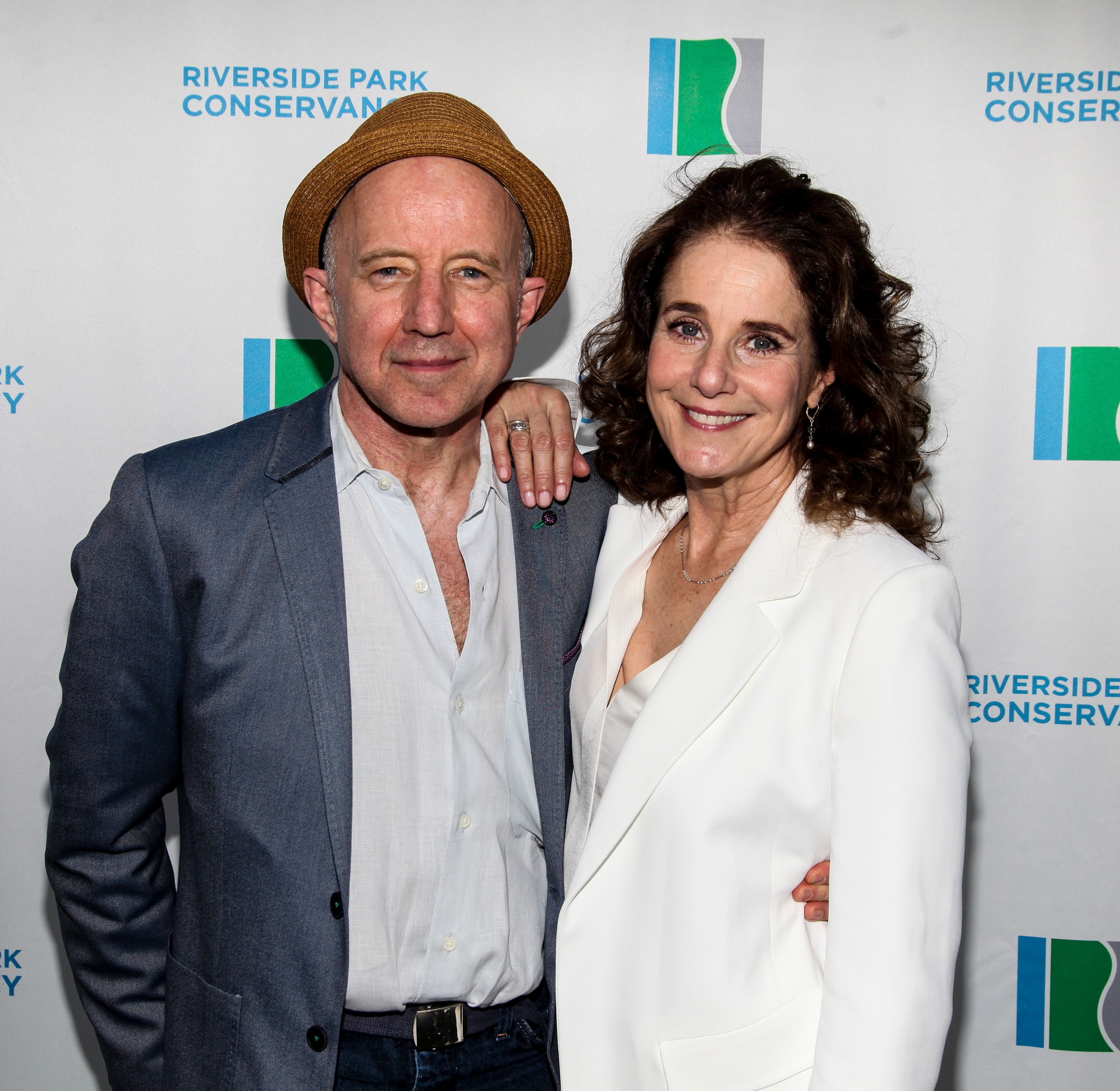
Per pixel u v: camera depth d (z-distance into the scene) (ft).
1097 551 6.88
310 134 6.75
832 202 4.35
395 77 6.74
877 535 4.25
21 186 6.72
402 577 4.75
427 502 4.92
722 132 6.79
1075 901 7.04
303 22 6.70
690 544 4.90
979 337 6.84
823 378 4.55
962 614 6.98
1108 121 6.70
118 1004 4.89
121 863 4.84
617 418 5.25
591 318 6.90
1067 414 6.84
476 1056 4.70
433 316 4.29
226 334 6.86
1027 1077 7.14
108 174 6.74
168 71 6.71
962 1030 7.16
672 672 4.24
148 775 4.73
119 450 6.89
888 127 6.76
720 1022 3.98
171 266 6.81
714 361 4.21
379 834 4.52
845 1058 3.51
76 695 4.55
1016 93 6.72
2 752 7.00
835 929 3.68
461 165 4.49
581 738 4.89
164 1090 4.52
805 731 4.02
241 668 4.40
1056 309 6.79
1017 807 7.04
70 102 6.69
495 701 4.85
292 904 4.33
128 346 6.84
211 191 6.77
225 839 4.40
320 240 4.88
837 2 6.71
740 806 4.03
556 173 6.82
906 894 3.58
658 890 4.14
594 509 5.36
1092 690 6.94
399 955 4.53
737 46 6.74
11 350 6.80
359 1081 4.51
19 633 6.95
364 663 4.61
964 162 6.77
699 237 4.36
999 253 6.79
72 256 6.77
